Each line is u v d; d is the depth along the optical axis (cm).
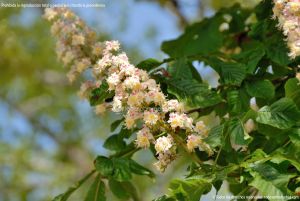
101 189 309
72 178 1074
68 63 336
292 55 271
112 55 289
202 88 299
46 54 984
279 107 273
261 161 252
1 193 1009
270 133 285
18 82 1041
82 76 353
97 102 302
